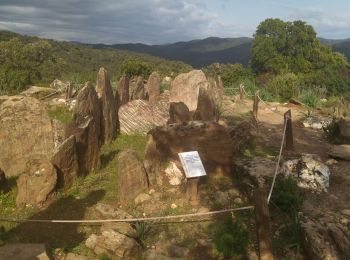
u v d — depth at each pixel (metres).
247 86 19.69
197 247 6.16
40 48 45.53
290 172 7.53
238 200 7.29
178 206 7.19
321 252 5.57
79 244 6.15
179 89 14.14
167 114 12.08
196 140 8.19
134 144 10.65
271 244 5.71
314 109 15.48
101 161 9.39
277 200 6.66
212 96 12.12
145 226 6.47
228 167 8.26
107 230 6.07
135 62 31.22
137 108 11.97
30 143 8.71
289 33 47.62
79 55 61.75
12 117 8.55
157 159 8.02
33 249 5.62
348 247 5.64
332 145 10.55
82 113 9.50
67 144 7.79
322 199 7.11
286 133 9.70
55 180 7.45
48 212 7.05
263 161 8.21
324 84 29.55
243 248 5.98
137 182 7.53
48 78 34.66
